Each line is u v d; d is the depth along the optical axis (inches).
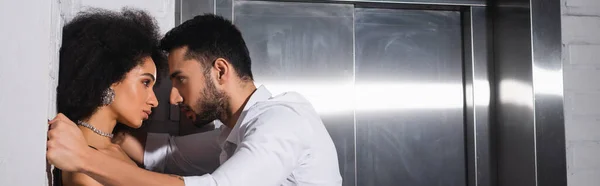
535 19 71.6
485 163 76.8
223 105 53.9
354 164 73.2
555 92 71.5
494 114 77.2
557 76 71.6
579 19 75.8
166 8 66.4
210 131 63.2
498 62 76.4
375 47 76.3
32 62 39.6
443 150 77.4
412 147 76.5
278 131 47.8
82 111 46.6
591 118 75.3
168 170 63.3
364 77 75.8
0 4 39.6
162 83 66.8
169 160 61.8
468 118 77.5
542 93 71.1
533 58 71.2
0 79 39.2
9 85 39.3
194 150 62.1
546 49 71.6
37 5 39.9
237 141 52.6
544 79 71.3
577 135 74.9
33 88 39.6
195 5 66.9
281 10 73.2
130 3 65.1
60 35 46.1
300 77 72.9
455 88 77.7
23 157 39.2
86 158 40.0
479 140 76.8
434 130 77.1
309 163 50.6
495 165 77.0
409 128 76.5
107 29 47.6
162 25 66.1
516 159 74.0
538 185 70.7
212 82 53.1
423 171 76.7
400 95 76.4
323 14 74.0
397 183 76.1
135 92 48.3
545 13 71.9
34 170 39.3
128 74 47.9
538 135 70.8
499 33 75.9
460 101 77.8
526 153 72.4
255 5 72.8
